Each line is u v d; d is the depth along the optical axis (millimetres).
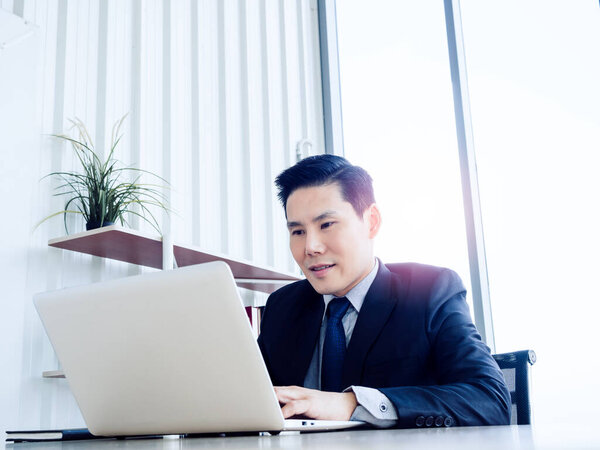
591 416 2285
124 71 2602
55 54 2359
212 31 3084
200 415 816
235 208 2982
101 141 2443
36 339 2102
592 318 2379
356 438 598
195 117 2879
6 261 2037
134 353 840
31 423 2041
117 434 937
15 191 2102
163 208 2570
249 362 757
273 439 671
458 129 3035
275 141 3281
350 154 3242
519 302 2566
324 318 1473
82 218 2324
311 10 3734
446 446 418
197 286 767
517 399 1422
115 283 850
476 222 2904
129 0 2689
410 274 1467
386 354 1312
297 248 1409
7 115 2115
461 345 1261
